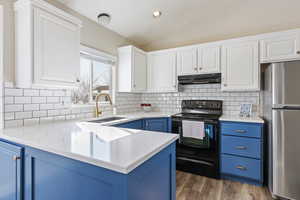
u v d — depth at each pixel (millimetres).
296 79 1747
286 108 1800
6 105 1576
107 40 2791
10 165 1226
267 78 2102
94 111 2570
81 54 2402
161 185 1052
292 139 1773
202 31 2957
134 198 778
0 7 1526
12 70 1600
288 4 2184
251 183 2180
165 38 3260
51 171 1005
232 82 2508
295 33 2141
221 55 2602
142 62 3154
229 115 2740
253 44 2375
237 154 2230
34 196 1097
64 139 1167
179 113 3045
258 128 2117
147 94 3590
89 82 2584
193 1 2115
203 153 2424
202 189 2064
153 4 2164
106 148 957
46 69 1574
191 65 2832
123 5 2172
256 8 2275
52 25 1623
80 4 2117
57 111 2043
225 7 2252
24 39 1513
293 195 1770
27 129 1537
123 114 2941
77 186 887
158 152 1008
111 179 764
